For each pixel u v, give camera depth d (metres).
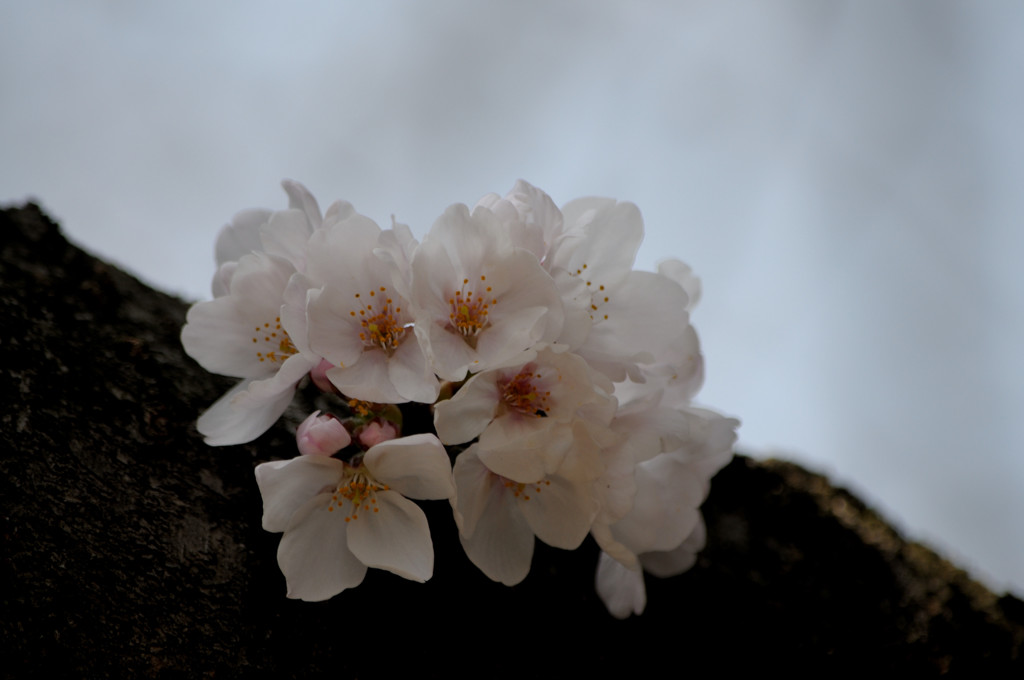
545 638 0.54
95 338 0.54
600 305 0.53
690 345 0.53
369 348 0.51
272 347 0.53
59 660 0.49
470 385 0.50
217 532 0.52
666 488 0.54
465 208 0.51
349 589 0.52
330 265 0.51
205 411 0.54
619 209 0.53
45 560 0.50
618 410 0.52
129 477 0.52
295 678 0.51
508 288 0.51
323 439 0.50
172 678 0.50
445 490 0.50
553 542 0.52
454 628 0.53
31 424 0.51
